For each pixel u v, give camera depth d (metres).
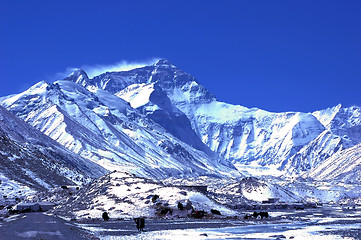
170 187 198.00
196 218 172.50
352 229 137.88
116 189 194.88
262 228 141.38
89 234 107.88
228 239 108.00
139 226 125.19
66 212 179.12
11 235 89.19
